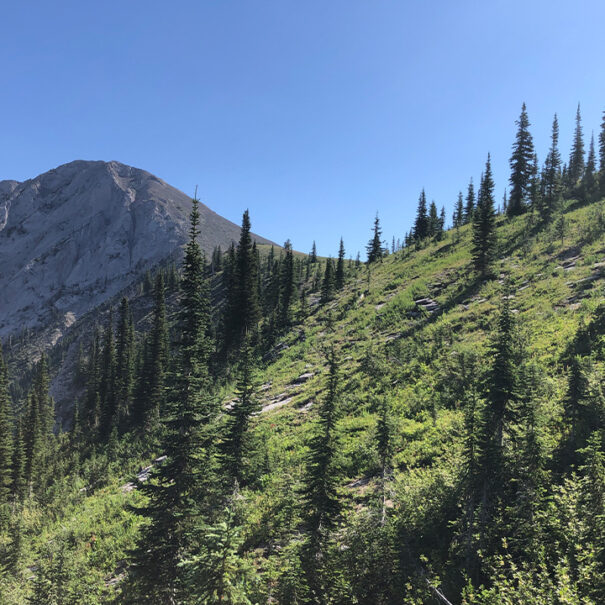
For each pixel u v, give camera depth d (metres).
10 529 29.03
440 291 46.19
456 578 11.13
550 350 23.84
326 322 54.19
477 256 44.00
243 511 16.56
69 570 17.86
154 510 14.40
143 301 158.12
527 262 43.00
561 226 45.72
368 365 34.09
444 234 77.06
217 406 16.12
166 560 13.57
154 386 54.78
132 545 22.33
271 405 36.09
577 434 13.96
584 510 9.98
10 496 48.00
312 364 42.94
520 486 12.03
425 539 13.23
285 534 16.12
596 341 22.27
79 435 69.69
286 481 19.81
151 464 37.84
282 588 11.98
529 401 12.68
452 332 33.75
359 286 67.38
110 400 61.72
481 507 12.00
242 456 19.25
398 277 60.69
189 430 14.98
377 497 15.79
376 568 12.22
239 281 62.38
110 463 43.12
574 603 7.63
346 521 13.96
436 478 14.99
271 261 138.38
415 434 21.53
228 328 59.97
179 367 15.81
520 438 12.59
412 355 33.41
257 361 52.22
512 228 57.44
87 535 25.39
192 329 16.61
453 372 26.23
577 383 14.88
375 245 93.69
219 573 8.80
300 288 98.38
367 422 25.55
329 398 14.73
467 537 11.66
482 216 44.09
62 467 52.44
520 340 25.31
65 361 160.38
